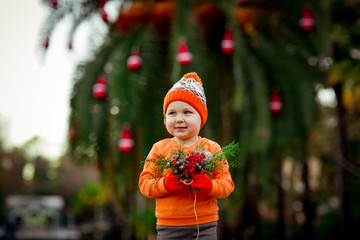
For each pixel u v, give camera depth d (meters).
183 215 1.57
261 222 14.16
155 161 1.58
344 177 9.91
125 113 5.43
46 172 38.53
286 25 6.58
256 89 5.79
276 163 6.96
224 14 6.16
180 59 5.05
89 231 19.20
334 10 8.07
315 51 6.50
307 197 11.59
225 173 1.64
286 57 6.19
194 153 1.53
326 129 12.16
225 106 6.45
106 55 6.07
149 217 7.89
